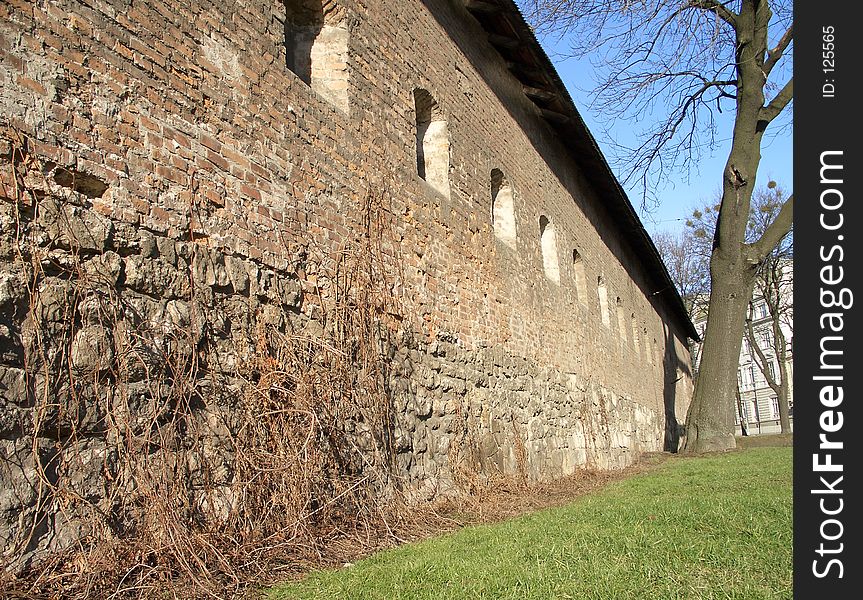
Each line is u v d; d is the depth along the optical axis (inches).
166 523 151.5
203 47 190.9
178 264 172.1
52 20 149.1
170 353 165.0
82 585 135.0
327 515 200.2
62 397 139.9
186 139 180.2
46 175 143.6
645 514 213.0
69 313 143.9
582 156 603.8
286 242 212.8
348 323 234.8
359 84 269.1
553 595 127.0
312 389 207.0
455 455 297.1
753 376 2110.0
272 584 152.8
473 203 369.4
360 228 253.1
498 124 430.3
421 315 288.7
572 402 499.8
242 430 180.2
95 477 144.3
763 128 580.7
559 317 498.6
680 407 1232.8
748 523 186.9
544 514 241.3
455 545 185.2
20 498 130.4
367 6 284.4
